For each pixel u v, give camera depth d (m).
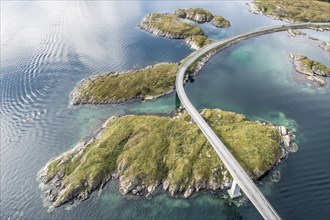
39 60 177.88
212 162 99.00
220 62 180.75
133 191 91.38
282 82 161.50
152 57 183.38
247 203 87.31
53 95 144.25
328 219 81.69
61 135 118.19
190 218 83.56
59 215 85.00
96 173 94.88
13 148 111.62
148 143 106.69
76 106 136.62
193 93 148.75
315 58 190.12
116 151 104.12
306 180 95.06
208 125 112.56
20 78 159.38
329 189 91.31
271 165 99.44
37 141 115.06
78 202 88.69
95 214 85.25
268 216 73.38
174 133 112.00
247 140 108.38
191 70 165.12
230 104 140.00
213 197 89.62
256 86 157.38
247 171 95.44
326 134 118.00
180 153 102.94
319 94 150.00
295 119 128.88
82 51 189.38
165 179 94.94
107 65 172.38
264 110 136.00
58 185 94.12
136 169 96.69
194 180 93.69
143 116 122.12
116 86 146.50
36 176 98.50
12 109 134.75
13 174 99.50
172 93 146.12
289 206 86.38
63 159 102.44
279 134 114.81
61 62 175.38
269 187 93.06
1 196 91.25
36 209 86.88
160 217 84.12
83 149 106.19
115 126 116.88
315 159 104.25
